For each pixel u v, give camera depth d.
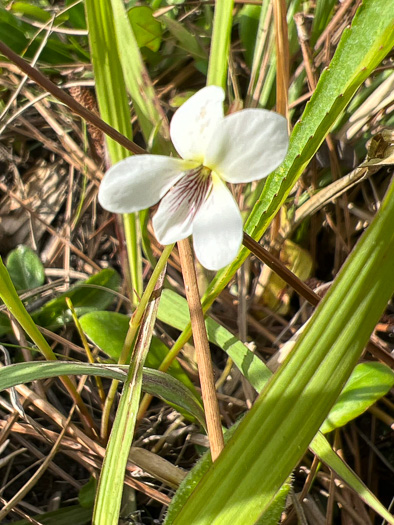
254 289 0.12
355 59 0.06
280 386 0.06
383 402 0.11
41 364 0.08
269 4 0.12
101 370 0.08
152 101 0.10
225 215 0.05
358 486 0.08
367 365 0.09
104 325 0.10
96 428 0.10
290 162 0.07
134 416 0.07
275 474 0.06
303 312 0.12
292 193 0.12
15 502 0.09
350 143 0.12
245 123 0.05
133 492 0.10
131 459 0.09
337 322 0.06
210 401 0.07
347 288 0.06
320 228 0.12
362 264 0.06
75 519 0.10
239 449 0.06
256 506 0.06
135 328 0.08
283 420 0.06
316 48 0.13
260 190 0.11
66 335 0.12
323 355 0.06
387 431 0.11
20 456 0.11
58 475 0.11
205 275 0.11
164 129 0.10
